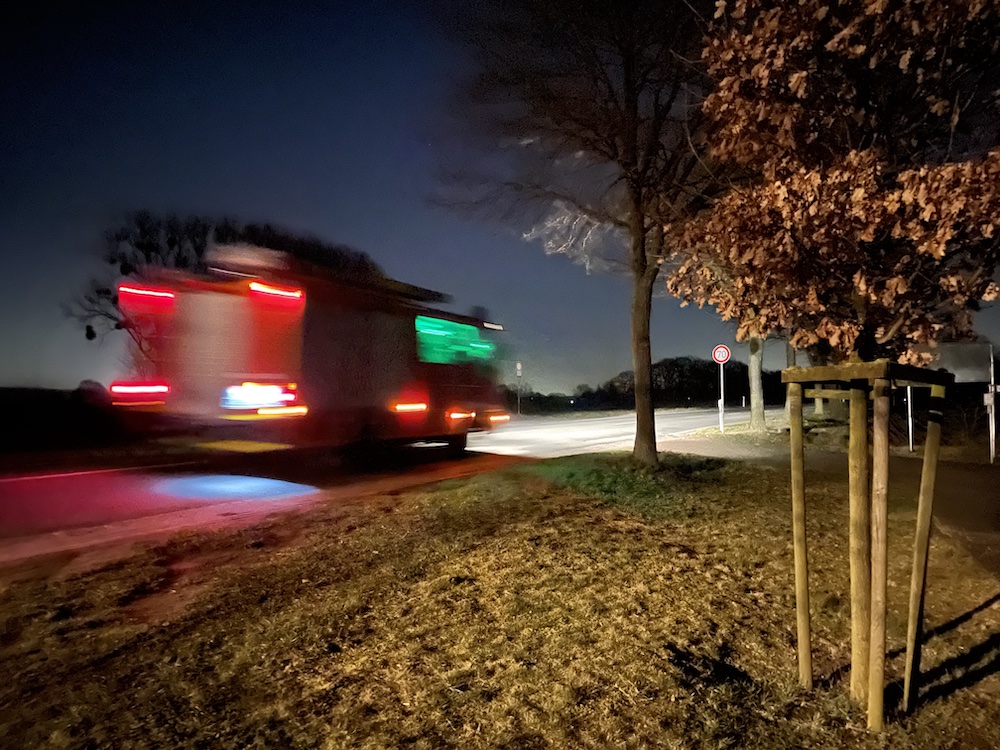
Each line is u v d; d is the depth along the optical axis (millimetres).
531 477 10539
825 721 3719
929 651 4457
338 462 13430
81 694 3939
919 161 4676
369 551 6629
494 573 5926
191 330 11398
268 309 11297
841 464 12547
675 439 18562
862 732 3617
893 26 3924
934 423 3705
